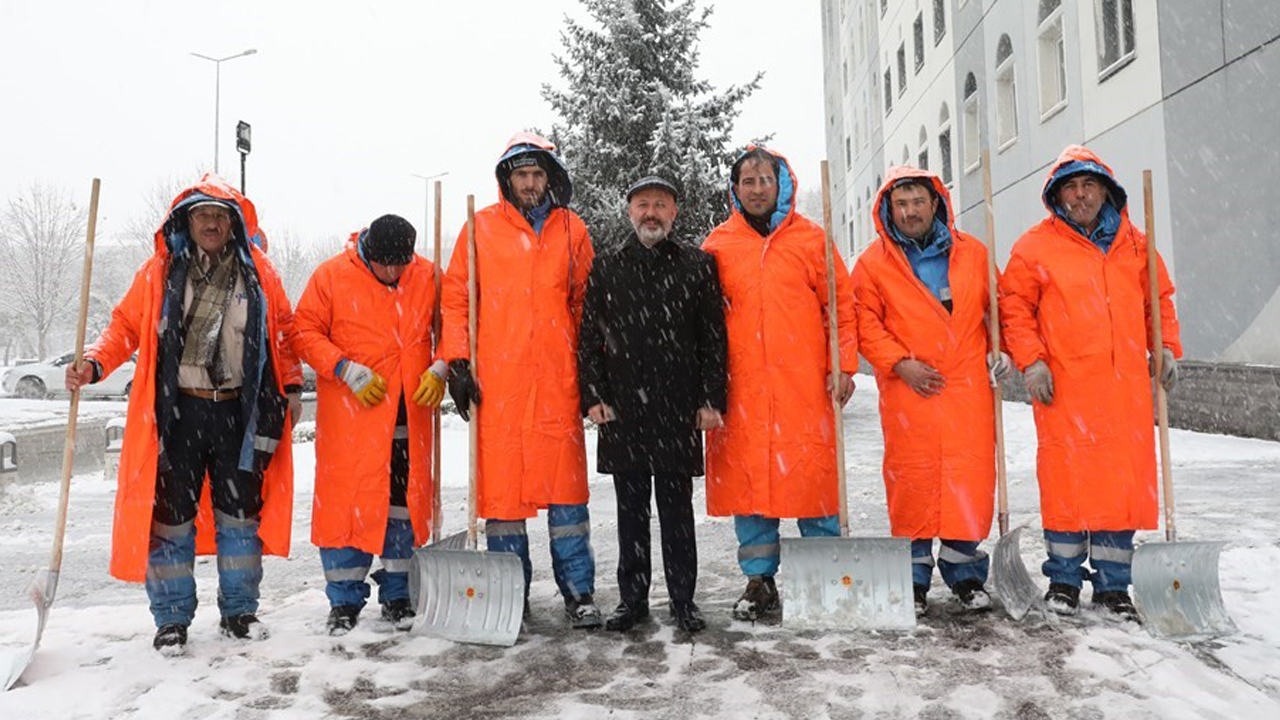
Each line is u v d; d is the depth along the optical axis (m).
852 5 30.00
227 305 3.49
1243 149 9.45
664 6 14.50
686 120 13.73
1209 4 9.88
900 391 3.73
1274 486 6.61
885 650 3.22
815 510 3.69
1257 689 2.81
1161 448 3.60
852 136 30.70
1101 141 12.21
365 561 3.72
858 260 3.96
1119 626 3.44
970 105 17.33
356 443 3.62
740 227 3.85
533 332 3.62
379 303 3.71
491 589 3.53
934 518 3.64
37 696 2.93
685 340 3.56
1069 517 3.55
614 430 3.54
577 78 14.43
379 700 2.88
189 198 3.40
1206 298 10.12
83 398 21.30
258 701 2.88
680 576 3.56
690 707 2.75
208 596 4.35
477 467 3.64
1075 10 12.84
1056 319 3.61
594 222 13.86
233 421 3.48
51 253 42.34
